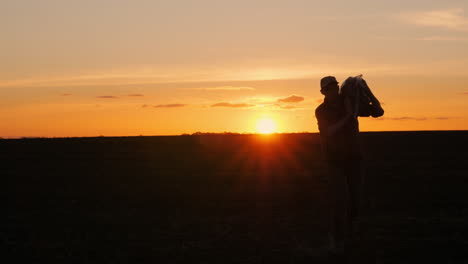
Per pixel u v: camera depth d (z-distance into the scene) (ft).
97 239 29.66
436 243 27.53
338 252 26.35
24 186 50.75
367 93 27.40
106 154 88.07
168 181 53.42
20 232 31.55
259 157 81.35
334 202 26.99
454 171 57.93
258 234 30.42
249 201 41.39
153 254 26.37
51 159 79.10
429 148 92.02
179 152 92.17
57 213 37.45
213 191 46.60
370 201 40.55
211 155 85.87
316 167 66.39
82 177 57.16
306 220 34.09
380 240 28.48
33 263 25.03
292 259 25.29
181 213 36.99
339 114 26.94
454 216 34.45
